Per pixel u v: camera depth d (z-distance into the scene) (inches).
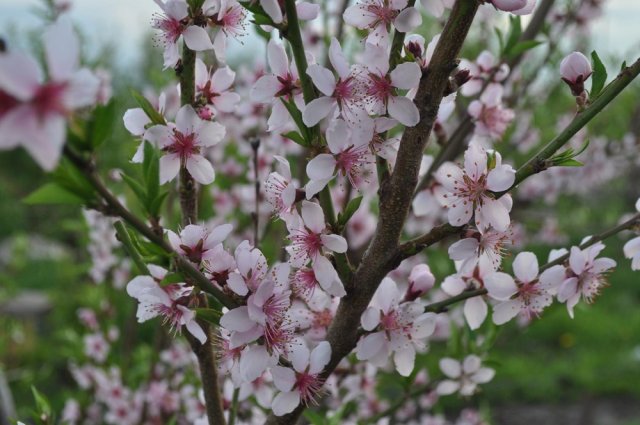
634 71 16.9
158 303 17.4
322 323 19.4
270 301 16.5
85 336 42.3
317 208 17.0
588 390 83.9
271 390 20.2
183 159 17.8
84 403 42.8
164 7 17.7
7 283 91.4
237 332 16.3
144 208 15.3
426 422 39.3
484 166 17.4
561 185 56.9
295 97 18.1
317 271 17.0
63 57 12.7
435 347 72.1
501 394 82.4
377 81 16.9
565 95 53.7
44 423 20.3
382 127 17.0
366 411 34.7
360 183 18.0
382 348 17.9
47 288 106.0
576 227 93.5
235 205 37.1
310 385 17.3
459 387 23.7
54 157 12.6
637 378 86.0
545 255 75.4
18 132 12.6
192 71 18.1
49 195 14.0
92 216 39.6
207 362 18.1
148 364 38.6
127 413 37.6
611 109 65.2
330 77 16.6
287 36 16.5
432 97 16.9
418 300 18.8
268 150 32.9
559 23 39.5
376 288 17.3
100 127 13.7
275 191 17.9
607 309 107.6
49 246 122.6
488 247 17.9
